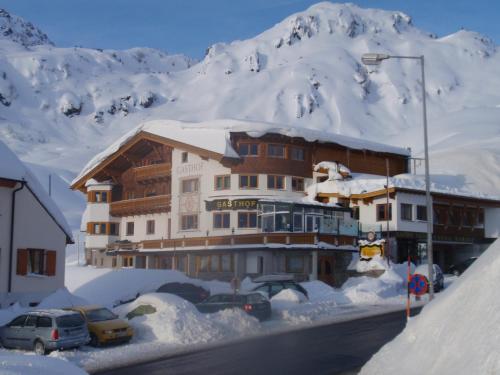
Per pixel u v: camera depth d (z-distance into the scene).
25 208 33.41
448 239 60.06
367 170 66.19
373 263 48.66
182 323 23.91
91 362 19.36
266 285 37.56
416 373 10.52
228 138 58.38
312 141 60.34
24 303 32.44
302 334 23.81
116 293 37.81
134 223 68.50
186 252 58.50
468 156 98.94
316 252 50.47
